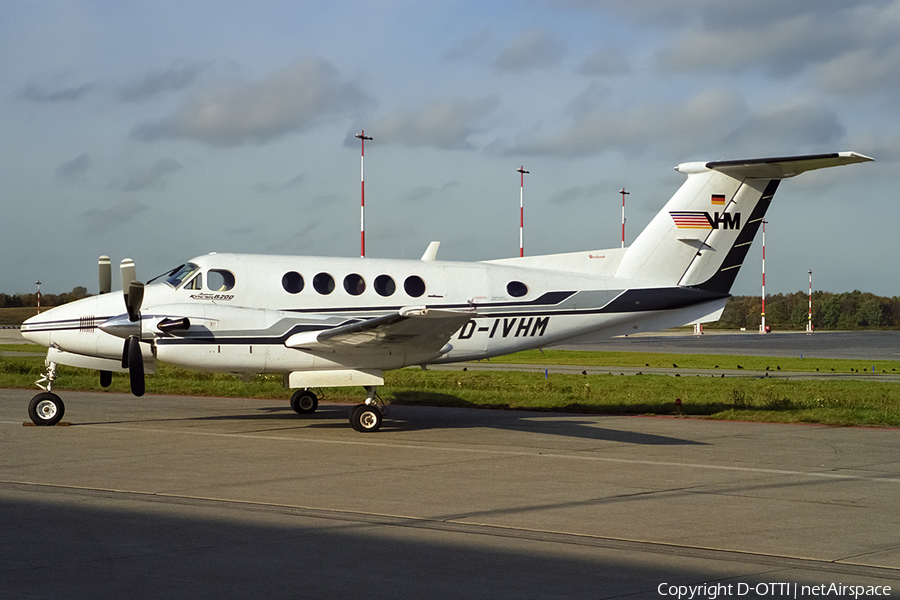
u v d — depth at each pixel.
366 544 6.14
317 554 5.84
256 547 6.00
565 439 12.59
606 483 8.90
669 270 15.46
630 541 6.38
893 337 78.62
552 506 7.65
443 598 4.91
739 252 15.59
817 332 103.75
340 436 12.72
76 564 5.49
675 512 7.45
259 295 13.65
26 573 5.27
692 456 10.95
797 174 15.12
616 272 15.42
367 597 4.90
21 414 15.28
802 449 11.67
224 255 13.87
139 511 7.19
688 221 15.38
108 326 12.61
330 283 13.95
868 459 10.77
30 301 95.88
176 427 13.64
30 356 33.03
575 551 6.04
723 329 122.56
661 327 15.58
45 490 8.13
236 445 11.59
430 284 14.39
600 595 5.01
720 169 15.12
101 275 14.41
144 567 5.43
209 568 5.43
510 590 5.08
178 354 12.55
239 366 12.80
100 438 12.20
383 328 11.99
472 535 6.48
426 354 13.35
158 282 13.74
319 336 12.40
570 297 14.98
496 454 10.98
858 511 7.57
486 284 14.66
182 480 8.77
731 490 8.56
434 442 12.13
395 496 8.04
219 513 7.15
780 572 5.59
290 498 7.88
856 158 13.81
